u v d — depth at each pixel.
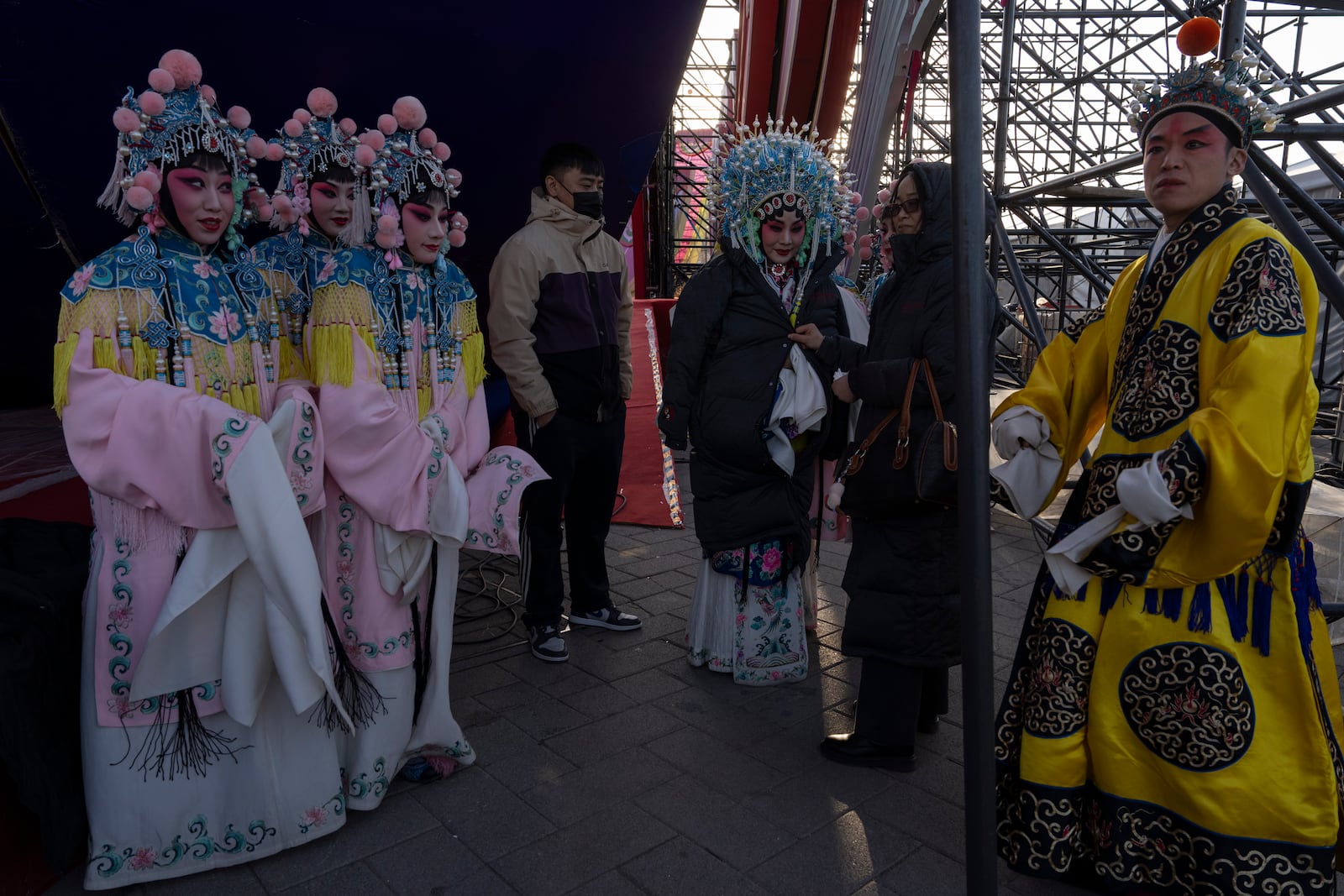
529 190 4.22
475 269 4.61
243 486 1.88
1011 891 2.01
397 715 2.33
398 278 2.32
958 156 1.35
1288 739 1.73
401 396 2.32
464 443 2.50
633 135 4.15
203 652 1.99
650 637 3.58
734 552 3.08
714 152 3.19
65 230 3.18
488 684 3.14
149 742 1.97
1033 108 8.61
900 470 2.40
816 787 2.47
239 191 2.00
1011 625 3.69
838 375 3.23
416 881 2.05
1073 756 1.90
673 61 3.77
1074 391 2.10
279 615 1.96
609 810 2.35
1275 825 1.71
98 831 1.97
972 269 1.35
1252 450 1.61
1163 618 1.79
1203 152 1.81
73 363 1.84
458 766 2.55
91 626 1.94
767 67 8.01
